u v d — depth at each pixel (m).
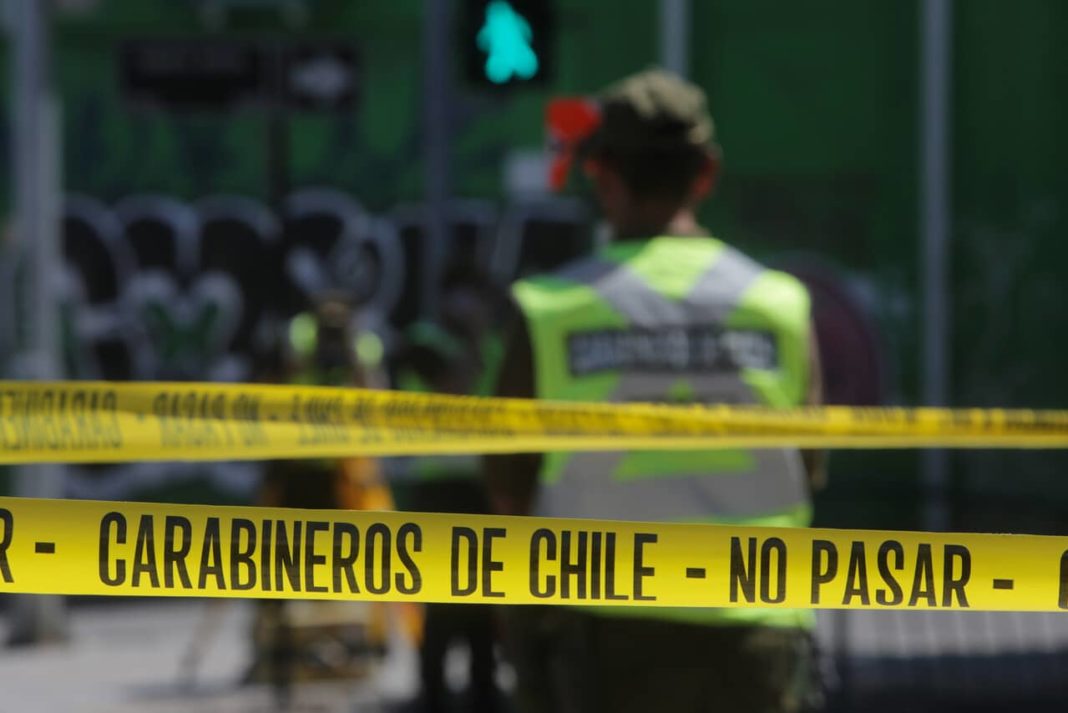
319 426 10.48
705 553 9.31
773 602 9.34
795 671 10.95
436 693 27.42
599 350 11.04
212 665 33.91
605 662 10.70
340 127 48.84
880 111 50.91
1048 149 50.44
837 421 11.01
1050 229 50.50
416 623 27.77
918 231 50.78
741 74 50.78
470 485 27.05
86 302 48.03
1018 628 32.53
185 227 48.34
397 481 45.88
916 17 50.62
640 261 11.28
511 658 11.56
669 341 11.12
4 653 35.69
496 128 48.81
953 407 50.69
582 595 9.27
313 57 31.50
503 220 48.72
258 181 48.66
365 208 48.94
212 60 31.33
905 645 31.69
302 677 29.61
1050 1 50.28
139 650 36.03
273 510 9.20
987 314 50.59
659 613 10.66
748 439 10.74
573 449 10.90
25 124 37.25
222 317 48.44
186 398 10.37
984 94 50.59
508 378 11.16
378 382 33.22
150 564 9.12
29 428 10.18
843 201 51.06
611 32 49.28
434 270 32.31
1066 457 49.22
